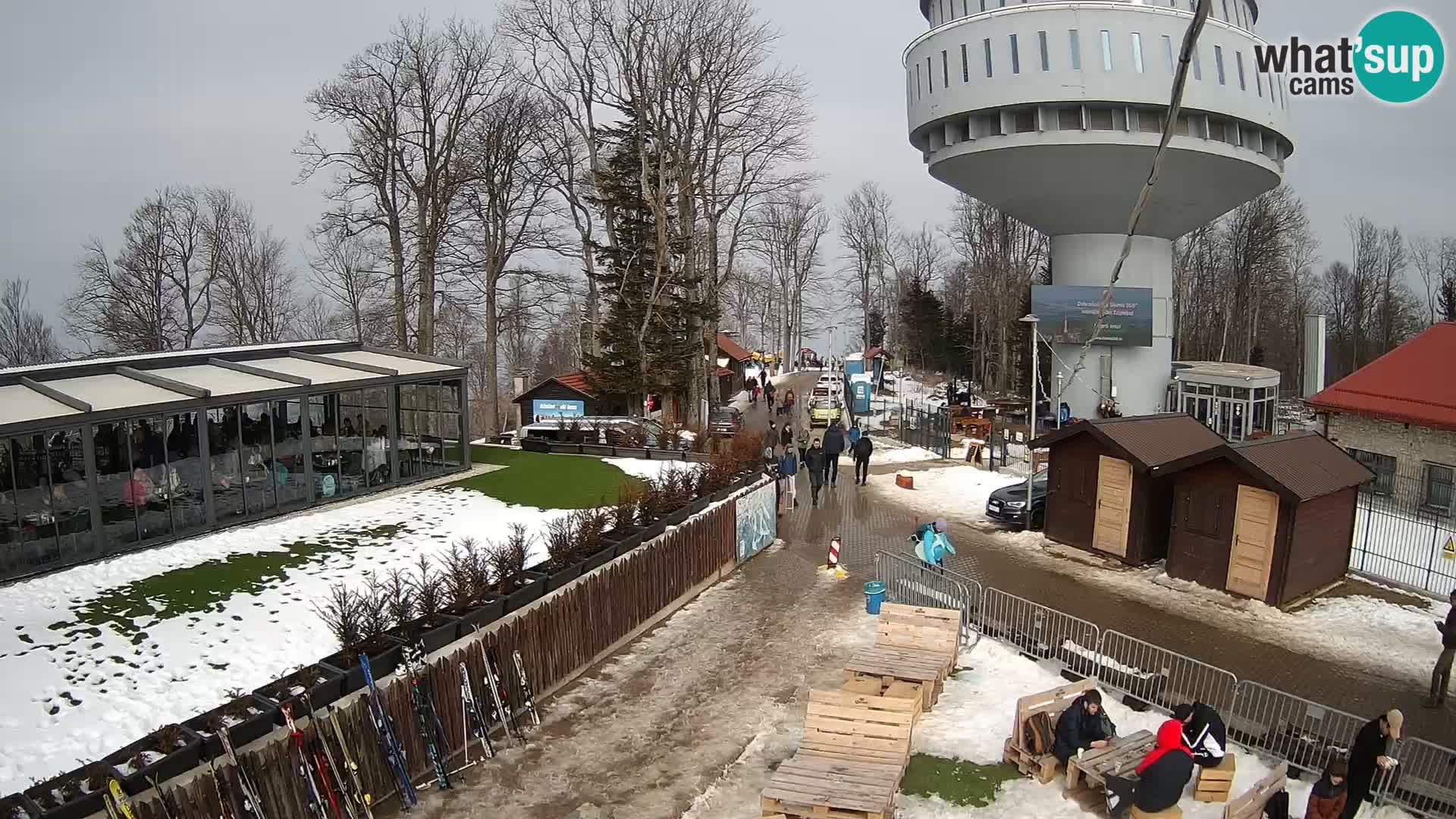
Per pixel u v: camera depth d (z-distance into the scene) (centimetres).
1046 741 1068
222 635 1335
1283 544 1700
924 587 1689
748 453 2669
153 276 5303
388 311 4556
